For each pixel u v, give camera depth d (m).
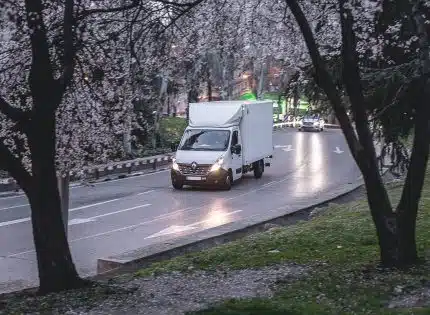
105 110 11.05
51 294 8.07
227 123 25.94
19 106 9.68
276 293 7.75
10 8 7.11
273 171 31.28
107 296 7.93
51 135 8.14
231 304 7.33
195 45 11.55
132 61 10.59
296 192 23.97
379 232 8.45
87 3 8.91
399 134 13.74
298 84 13.28
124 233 16.19
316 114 14.39
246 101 28.06
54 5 8.48
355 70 8.11
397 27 9.90
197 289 8.25
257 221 14.26
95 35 9.45
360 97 8.11
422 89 7.99
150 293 8.09
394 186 17.58
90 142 11.60
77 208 20.45
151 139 35.50
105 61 10.00
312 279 8.25
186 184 24.95
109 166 28.12
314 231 11.76
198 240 12.26
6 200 22.75
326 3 9.65
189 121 26.61
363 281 7.89
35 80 7.94
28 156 10.27
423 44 7.93
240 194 23.50
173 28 10.82
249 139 27.12
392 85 11.69
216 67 26.36
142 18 9.54
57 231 8.29
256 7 10.91
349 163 34.28
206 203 21.36
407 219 8.30
